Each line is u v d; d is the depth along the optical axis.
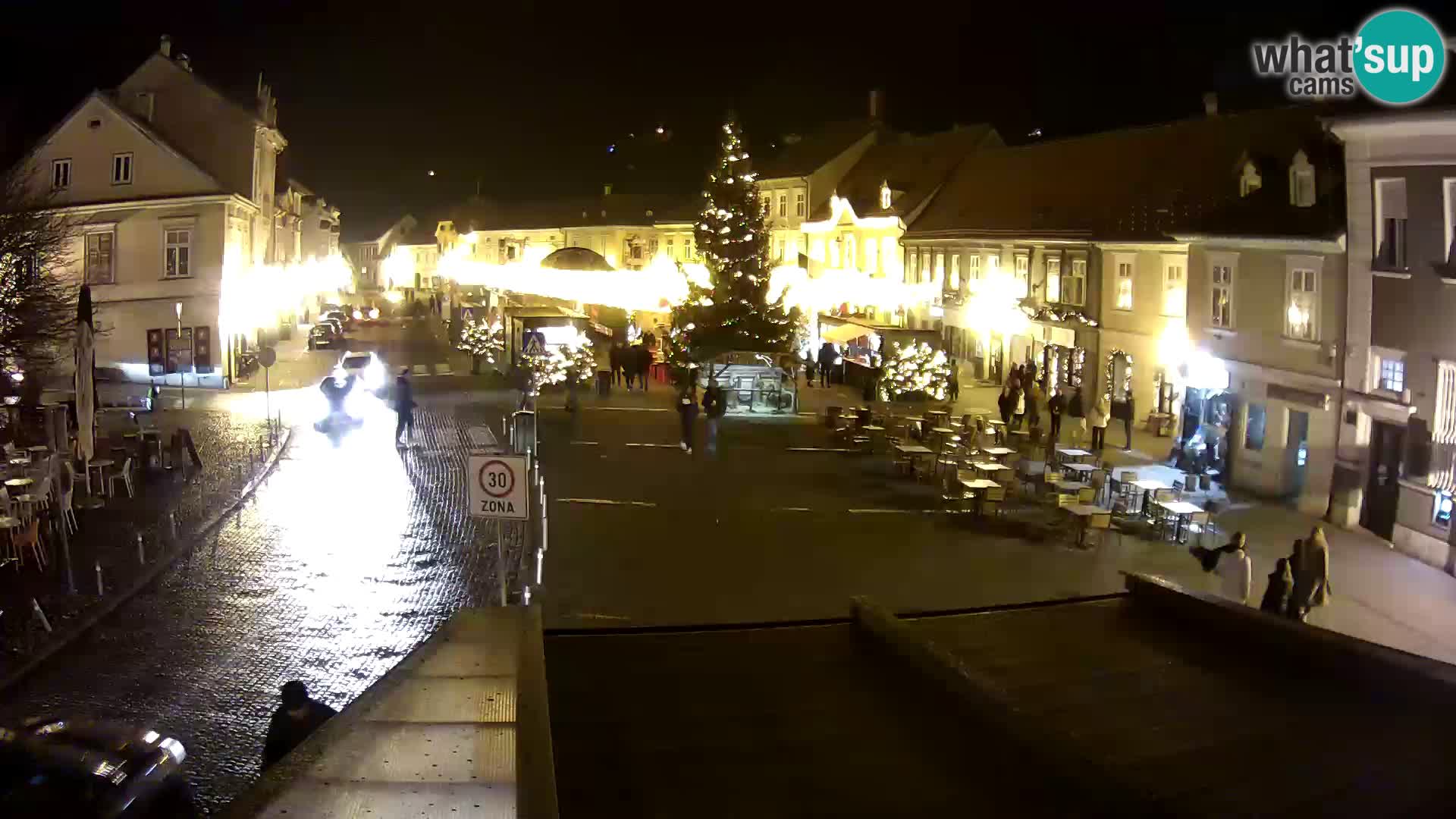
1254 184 29.41
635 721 7.19
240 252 45.97
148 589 17.16
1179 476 27.50
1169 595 10.47
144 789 9.73
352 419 32.59
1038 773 5.90
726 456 29.73
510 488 13.33
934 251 53.88
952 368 41.88
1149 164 40.44
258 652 14.39
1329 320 24.16
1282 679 8.16
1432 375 20.89
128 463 24.12
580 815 5.71
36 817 9.41
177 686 13.17
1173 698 7.62
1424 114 20.80
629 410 38.28
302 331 71.31
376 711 6.57
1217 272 28.88
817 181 68.88
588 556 19.33
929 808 5.54
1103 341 38.84
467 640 8.03
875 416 33.22
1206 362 28.97
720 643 9.19
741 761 6.37
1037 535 21.56
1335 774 6.03
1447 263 20.52
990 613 10.44
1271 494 26.19
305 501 23.59
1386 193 22.42
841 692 7.73
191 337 43.09
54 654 14.13
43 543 19.50
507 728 6.28
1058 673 8.36
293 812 5.23
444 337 69.12
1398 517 21.53
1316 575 15.80
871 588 17.41
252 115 48.41
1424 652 15.26
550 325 43.22
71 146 42.50
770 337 42.53
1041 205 45.53
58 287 28.25
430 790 5.43
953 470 25.14
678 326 43.75
